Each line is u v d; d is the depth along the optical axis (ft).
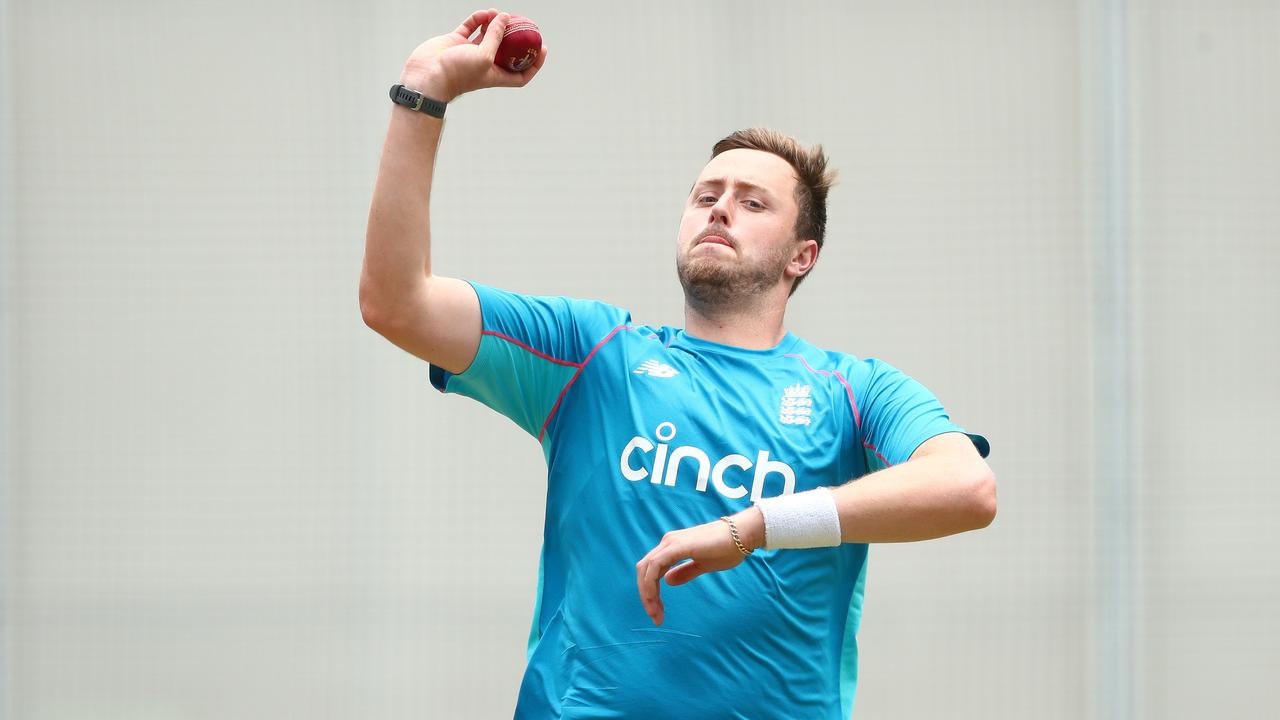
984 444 23.04
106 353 52.85
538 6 54.39
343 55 54.34
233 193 53.72
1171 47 56.03
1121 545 53.78
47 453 52.39
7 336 52.75
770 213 25.94
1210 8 56.18
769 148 27.35
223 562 52.03
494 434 52.70
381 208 22.43
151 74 54.03
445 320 23.27
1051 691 53.06
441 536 52.21
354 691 51.55
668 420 23.29
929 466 21.31
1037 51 55.42
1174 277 55.21
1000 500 53.88
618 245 53.52
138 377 52.80
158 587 51.93
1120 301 54.70
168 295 53.16
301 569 52.03
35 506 52.16
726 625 21.85
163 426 52.65
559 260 53.31
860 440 24.11
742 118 54.49
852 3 55.11
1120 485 53.98
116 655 51.67
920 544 53.26
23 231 53.26
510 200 53.42
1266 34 56.18
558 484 23.94
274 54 54.24
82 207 53.47
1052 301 54.60
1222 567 54.13
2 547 51.85
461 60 22.86
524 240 53.31
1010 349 54.24
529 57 24.11
